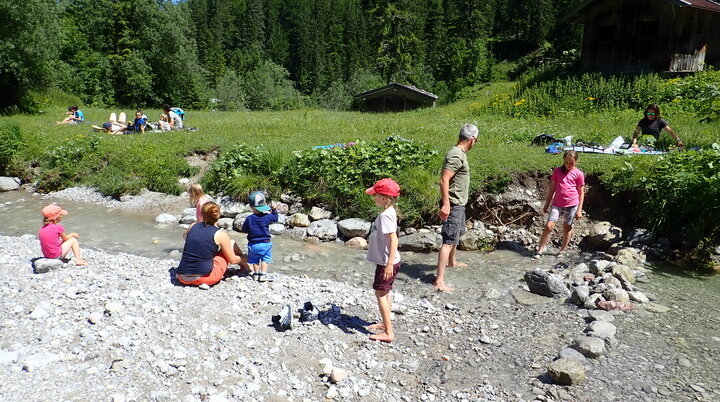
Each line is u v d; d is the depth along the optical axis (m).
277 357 4.64
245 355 4.63
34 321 5.02
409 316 5.76
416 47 59.72
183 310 5.42
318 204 10.41
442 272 6.74
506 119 20.75
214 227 6.29
